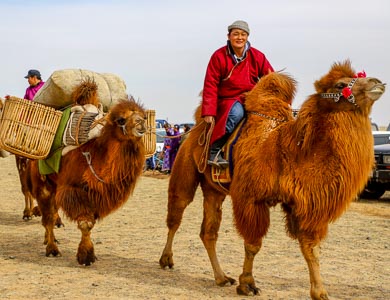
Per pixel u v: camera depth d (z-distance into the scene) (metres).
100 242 10.50
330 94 6.25
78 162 8.38
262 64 7.74
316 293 6.39
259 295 7.12
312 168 6.25
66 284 7.53
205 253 9.55
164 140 27.08
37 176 9.29
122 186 8.27
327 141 6.24
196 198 17.72
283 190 6.45
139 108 8.17
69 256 9.30
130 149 8.14
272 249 9.92
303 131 6.39
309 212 6.29
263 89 7.27
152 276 8.02
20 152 8.54
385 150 16.30
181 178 8.13
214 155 7.43
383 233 11.67
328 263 8.96
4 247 9.99
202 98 7.57
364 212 14.84
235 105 7.31
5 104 8.55
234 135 7.21
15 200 17.06
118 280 7.76
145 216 14.02
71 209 8.34
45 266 8.55
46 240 10.19
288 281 7.83
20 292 7.14
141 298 6.96
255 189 6.68
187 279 7.89
